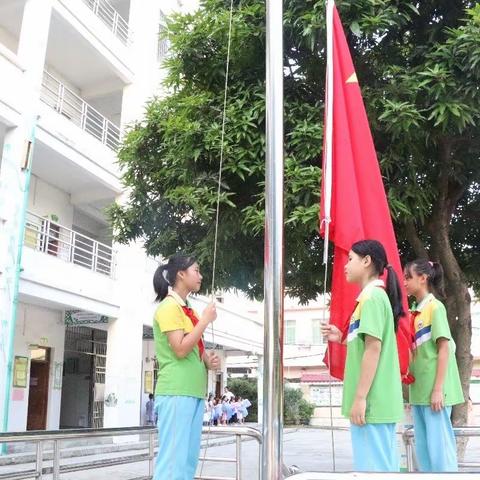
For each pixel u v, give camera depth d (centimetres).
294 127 525
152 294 1712
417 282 393
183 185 580
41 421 1540
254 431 439
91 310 1462
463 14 520
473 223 654
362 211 351
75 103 1648
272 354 229
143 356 2002
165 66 614
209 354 368
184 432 338
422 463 378
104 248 1783
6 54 1152
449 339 367
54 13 1334
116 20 1628
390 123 467
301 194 486
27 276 1234
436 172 552
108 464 528
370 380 286
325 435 2242
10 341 1122
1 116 1144
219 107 553
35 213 1470
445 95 467
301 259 585
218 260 575
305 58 540
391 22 481
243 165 515
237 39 539
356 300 320
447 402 364
